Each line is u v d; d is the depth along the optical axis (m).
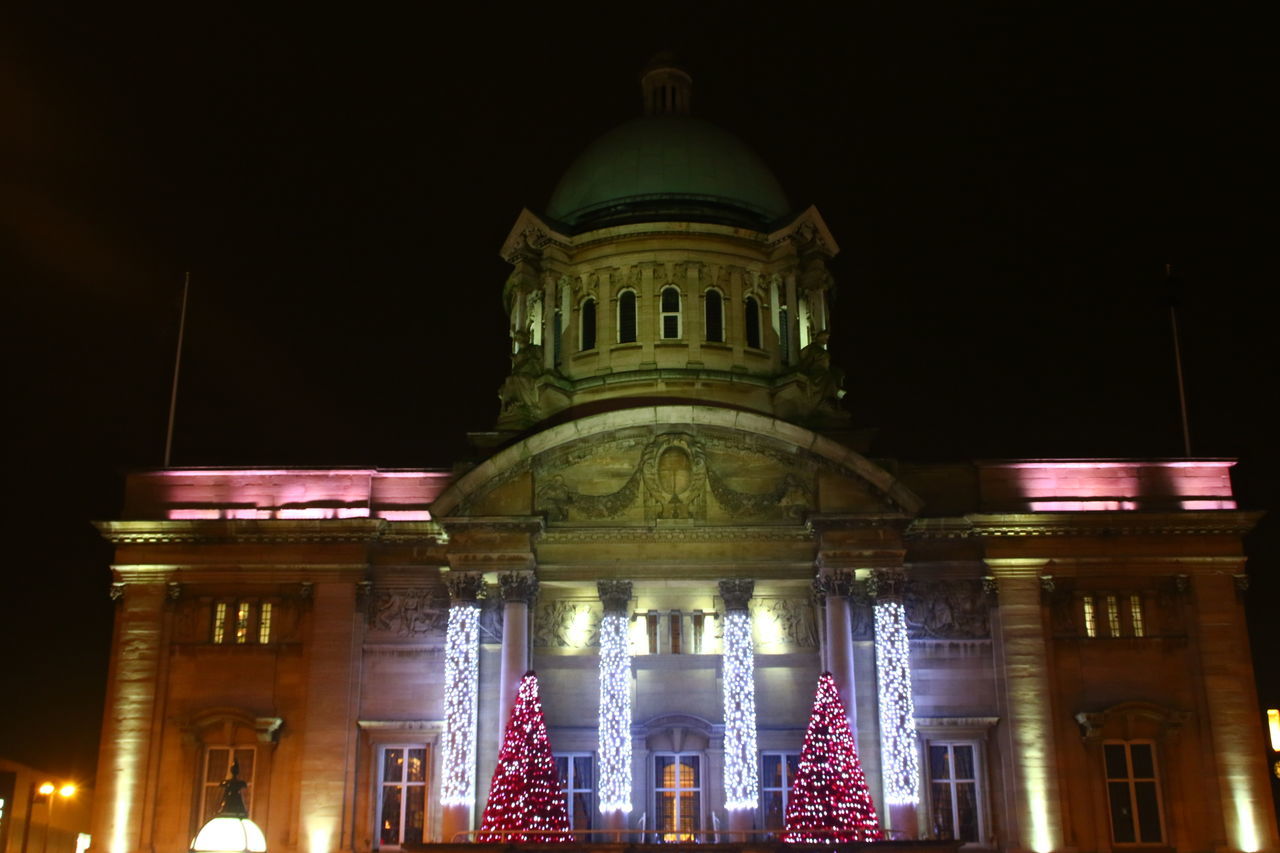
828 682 47.91
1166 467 55.81
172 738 52.78
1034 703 52.47
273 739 52.50
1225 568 54.22
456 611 51.16
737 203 66.94
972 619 54.03
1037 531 54.34
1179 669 53.12
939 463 56.19
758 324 64.25
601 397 62.06
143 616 54.06
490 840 45.53
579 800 52.88
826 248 66.69
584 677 54.22
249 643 53.84
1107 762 52.31
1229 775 51.59
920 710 52.78
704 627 55.16
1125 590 54.16
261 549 54.62
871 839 45.09
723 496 53.16
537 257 64.25
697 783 53.03
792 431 52.88
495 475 52.28
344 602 54.00
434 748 52.56
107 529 54.56
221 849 23.81
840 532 51.56
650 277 63.59
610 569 52.78
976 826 51.88
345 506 55.38
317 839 51.12
